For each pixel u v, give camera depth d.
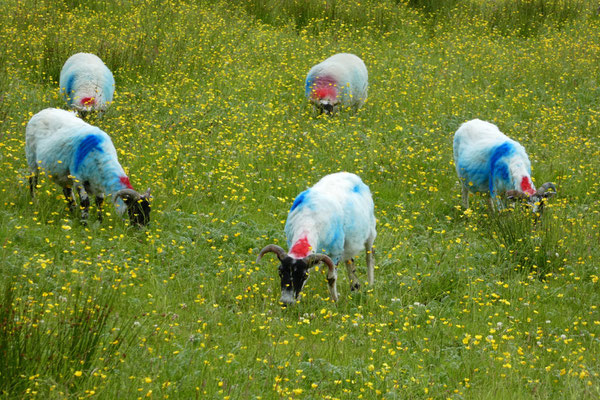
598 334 8.38
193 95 16.05
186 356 6.48
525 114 17.47
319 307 8.25
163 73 17.23
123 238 9.42
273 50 19.88
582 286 9.40
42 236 9.24
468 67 20.30
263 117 15.05
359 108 16.41
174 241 9.35
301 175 12.52
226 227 10.40
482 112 17.09
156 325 7.06
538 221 10.71
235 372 6.45
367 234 8.84
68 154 9.88
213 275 8.91
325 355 7.19
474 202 12.62
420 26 23.44
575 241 10.48
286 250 9.84
